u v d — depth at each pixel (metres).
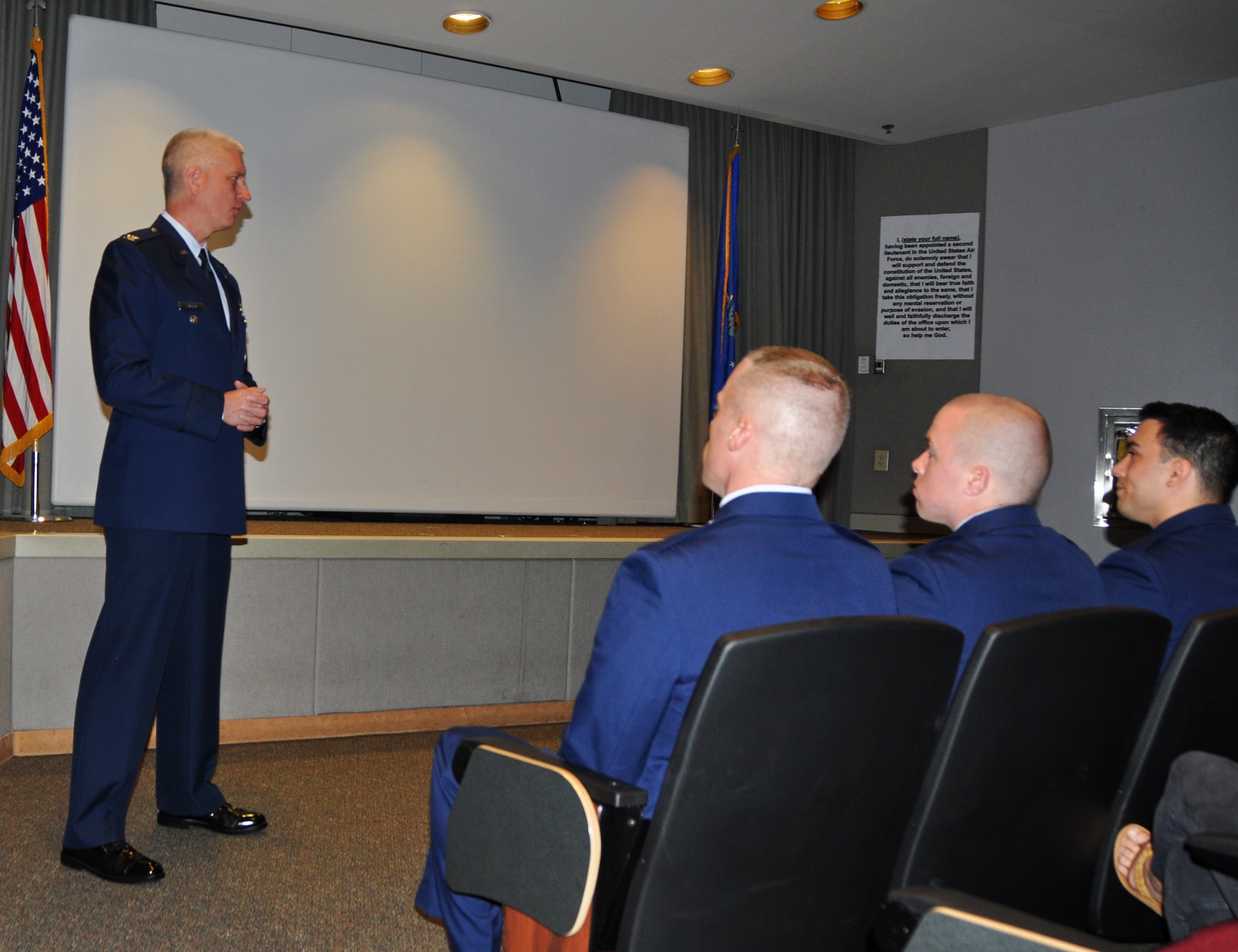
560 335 4.72
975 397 1.54
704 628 1.10
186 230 2.19
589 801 1.04
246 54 4.09
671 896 0.95
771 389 1.22
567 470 4.75
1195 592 1.59
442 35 4.08
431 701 3.45
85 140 3.83
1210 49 4.02
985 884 1.16
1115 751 1.22
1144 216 4.54
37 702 2.95
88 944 1.81
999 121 4.92
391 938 1.89
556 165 4.69
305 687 3.26
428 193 4.43
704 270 5.07
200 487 2.09
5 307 3.70
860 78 4.42
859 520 5.34
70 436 3.82
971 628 1.37
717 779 0.94
